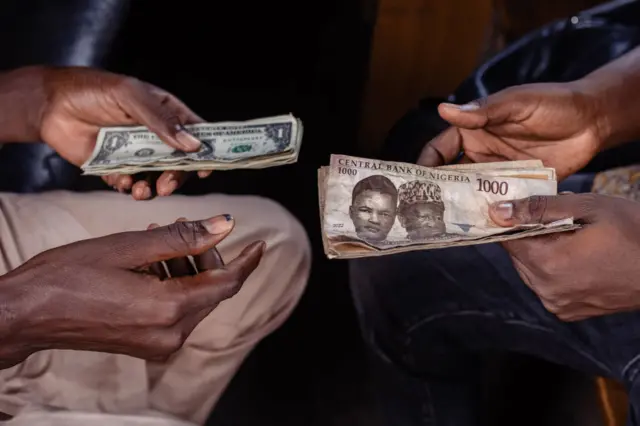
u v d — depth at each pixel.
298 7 2.49
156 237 1.04
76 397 1.23
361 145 2.37
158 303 1.02
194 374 1.32
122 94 1.44
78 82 1.46
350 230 1.19
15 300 1.00
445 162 1.44
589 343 1.29
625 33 1.72
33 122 1.50
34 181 1.72
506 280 1.37
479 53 2.52
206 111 2.39
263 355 2.04
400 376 1.60
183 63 2.39
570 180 1.50
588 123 1.33
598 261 1.10
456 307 1.42
